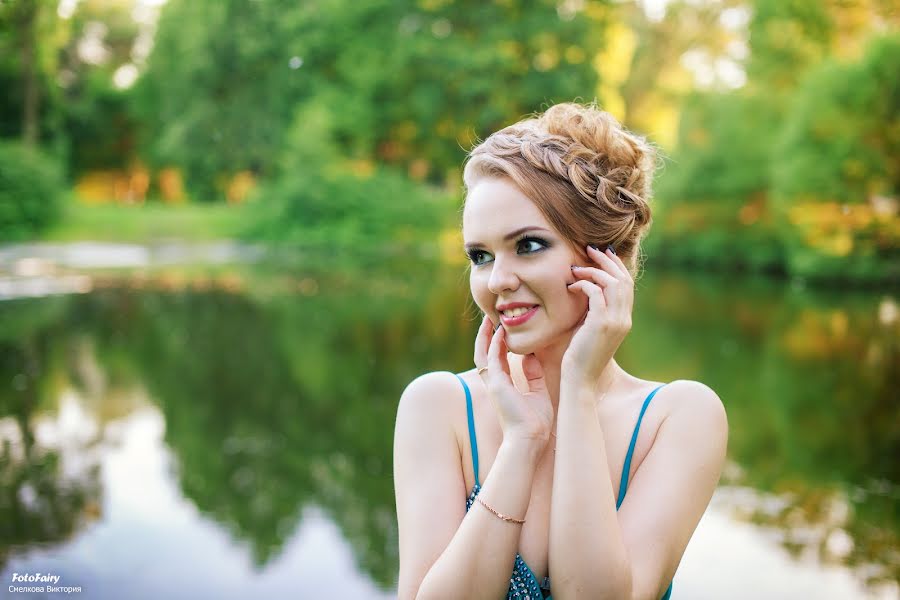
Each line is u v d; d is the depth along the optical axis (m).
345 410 8.99
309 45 32.81
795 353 12.51
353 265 25.89
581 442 1.22
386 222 30.62
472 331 14.16
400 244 30.80
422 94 30.83
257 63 34.78
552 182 1.26
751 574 4.90
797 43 27.48
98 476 6.72
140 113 40.75
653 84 36.94
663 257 30.61
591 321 1.24
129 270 22.78
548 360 1.35
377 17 32.28
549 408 1.31
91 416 8.59
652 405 1.36
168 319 15.02
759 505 6.14
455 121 31.64
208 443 7.71
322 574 4.92
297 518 5.88
